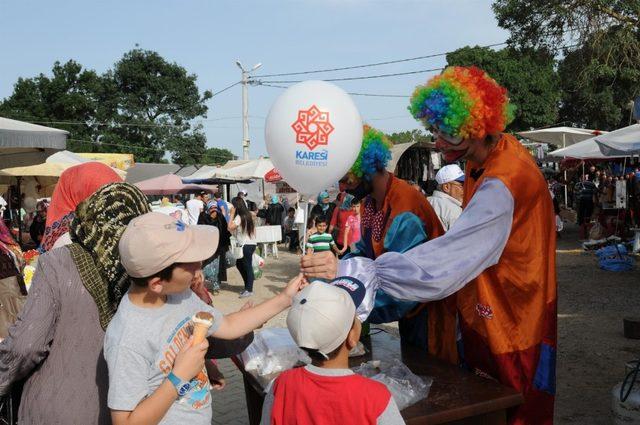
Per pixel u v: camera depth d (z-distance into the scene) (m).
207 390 2.03
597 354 5.66
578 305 7.84
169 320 1.93
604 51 16.12
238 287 10.76
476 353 2.77
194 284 2.63
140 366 1.83
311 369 1.93
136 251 1.81
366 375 2.64
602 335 6.34
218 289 10.19
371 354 3.03
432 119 2.72
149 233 1.83
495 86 2.75
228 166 22.98
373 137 3.22
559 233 16.11
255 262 11.34
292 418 1.89
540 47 17.92
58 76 50.97
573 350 5.82
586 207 16.61
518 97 29.41
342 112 2.81
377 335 3.45
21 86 49.53
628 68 16.17
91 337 2.09
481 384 2.53
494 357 2.67
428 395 2.41
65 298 2.08
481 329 2.71
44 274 2.11
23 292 3.47
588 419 4.14
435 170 16.91
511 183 2.58
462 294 2.80
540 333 2.65
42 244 2.65
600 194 16.38
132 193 2.31
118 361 1.82
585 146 12.35
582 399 4.52
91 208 2.21
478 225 2.52
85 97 50.88
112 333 1.88
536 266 2.63
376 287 2.59
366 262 2.59
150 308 1.94
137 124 53.09
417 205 3.16
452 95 2.63
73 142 48.97
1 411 2.43
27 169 13.19
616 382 4.87
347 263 2.59
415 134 32.19
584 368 5.26
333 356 1.91
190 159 56.28
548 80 29.42
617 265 10.48
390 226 3.11
